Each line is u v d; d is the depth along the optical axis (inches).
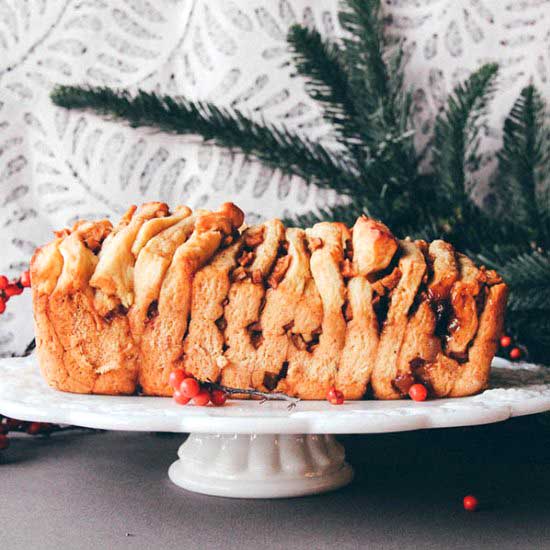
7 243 36.0
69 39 35.9
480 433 33.9
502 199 36.1
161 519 26.7
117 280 27.8
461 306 28.0
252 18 36.0
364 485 29.1
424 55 36.5
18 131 35.9
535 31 36.6
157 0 36.1
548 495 28.5
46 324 27.8
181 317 27.7
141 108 34.7
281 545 25.5
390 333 27.9
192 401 26.9
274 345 27.8
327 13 36.2
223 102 36.2
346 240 28.4
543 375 30.6
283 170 34.9
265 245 28.3
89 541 25.5
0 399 27.0
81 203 36.2
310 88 36.2
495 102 36.6
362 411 26.0
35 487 28.7
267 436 28.4
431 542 25.7
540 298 32.2
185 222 28.6
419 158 35.3
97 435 33.6
